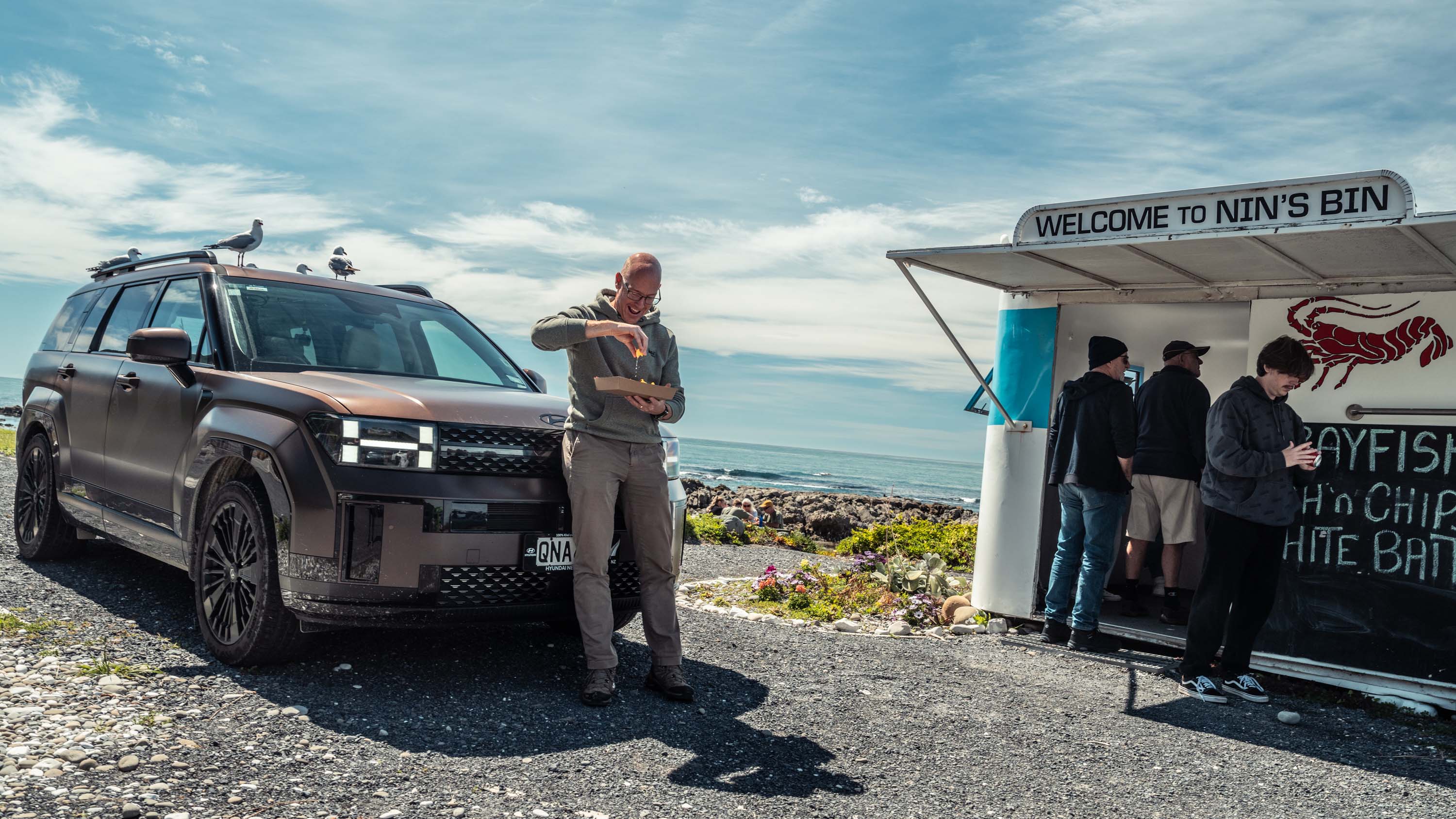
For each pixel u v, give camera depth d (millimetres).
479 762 3330
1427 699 5352
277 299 5211
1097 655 6227
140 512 5027
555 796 3090
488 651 4844
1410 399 5562
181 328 5207
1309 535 5824
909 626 6770
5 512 7910
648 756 3559
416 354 5344
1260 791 3750
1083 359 8773
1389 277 5645
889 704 4637
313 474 3930
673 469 4918
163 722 3377
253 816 2705
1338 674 5656
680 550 4855
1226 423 5184
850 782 3498
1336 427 5797
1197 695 5289
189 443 4621
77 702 3492
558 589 4277
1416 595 5449
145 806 2689
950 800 3393
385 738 3471
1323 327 5914
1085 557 6371
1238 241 5094
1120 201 5254
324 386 4297
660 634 4383
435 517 3930
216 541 4344
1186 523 7039
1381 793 3828
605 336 4121
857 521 16094
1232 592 5270
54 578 5578
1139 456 7168
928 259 6156
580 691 4316
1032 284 7023
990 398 7277
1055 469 6527
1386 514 5582
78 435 5777
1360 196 4527
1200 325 8719
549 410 4566
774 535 12961
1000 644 6480
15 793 2670
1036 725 4465
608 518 4168
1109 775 3814
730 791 3289
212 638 4285
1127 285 6773
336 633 4863
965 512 28141
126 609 4980
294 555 3906
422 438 3994
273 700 3758
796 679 4969
